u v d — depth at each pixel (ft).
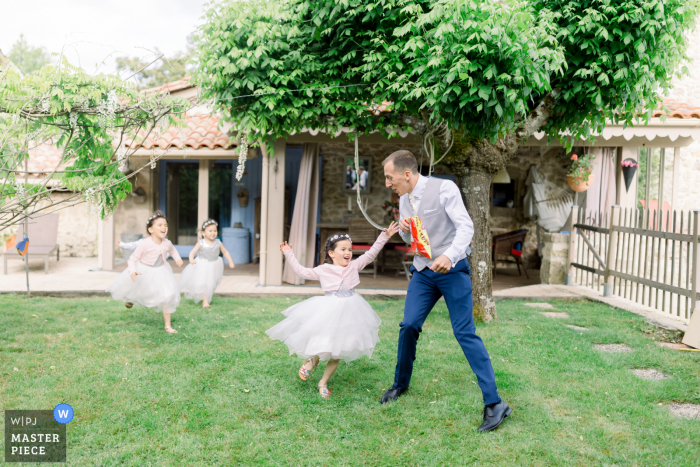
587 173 28.22
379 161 37.29
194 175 39.27
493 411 9.31
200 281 19.89
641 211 21.44
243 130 18.99
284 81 17.15
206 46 17.61
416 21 14.83
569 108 17.07
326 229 30.83
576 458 8.16
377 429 9.20
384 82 16.61
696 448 8.48
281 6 17.58
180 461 7.89
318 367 12.70
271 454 8.19
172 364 12.60
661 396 10.88
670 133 25.03
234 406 10.11
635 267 28.96
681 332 16.43
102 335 15.28
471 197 18.03
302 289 24.71
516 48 12.76
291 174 37.58
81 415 9.51
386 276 30.66
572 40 15.05
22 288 22.93
